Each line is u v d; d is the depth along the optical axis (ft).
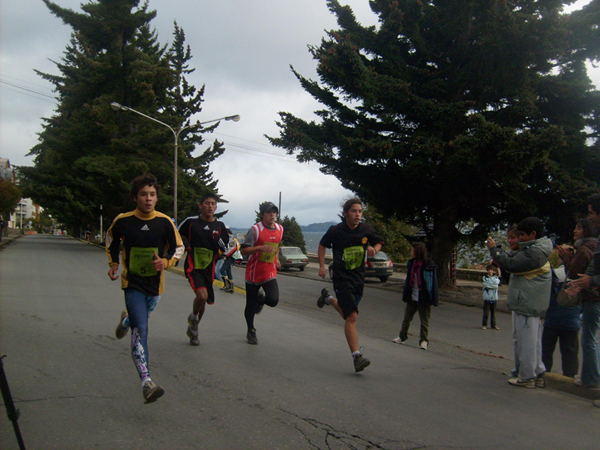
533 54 45.75
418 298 25.59
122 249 14.47
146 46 119.65
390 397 15.07
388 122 54.34
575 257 16.57
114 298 32.89
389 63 53.06
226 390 14.84
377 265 68.80
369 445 11.50
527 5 51.55
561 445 12.08
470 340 31.19
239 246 20.90
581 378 16.70
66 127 118.73
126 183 100.12
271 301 20.89
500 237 91.50
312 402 14.19
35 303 29.43
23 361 16.72
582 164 48.32
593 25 47.32
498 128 43.21
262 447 11.10
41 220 385.70
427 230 62.13
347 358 19.95
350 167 53.93
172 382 15.31
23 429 11.39
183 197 111.75
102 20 108.78
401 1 51.13
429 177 53.52
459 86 52.70
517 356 17.52
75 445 10.71
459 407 14.53
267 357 19.15
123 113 106.73
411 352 22.31
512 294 17.11
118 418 12.32
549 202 50.67
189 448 10.85
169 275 53.42
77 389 14.23
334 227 18.11
